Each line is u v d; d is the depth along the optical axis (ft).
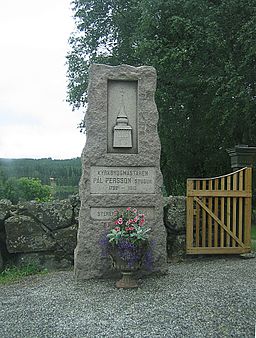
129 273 10.07
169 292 9.43
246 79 27.32
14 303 9.29
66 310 8.50
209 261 13.67
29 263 13.58
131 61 33.50
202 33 26.53
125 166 11.27
